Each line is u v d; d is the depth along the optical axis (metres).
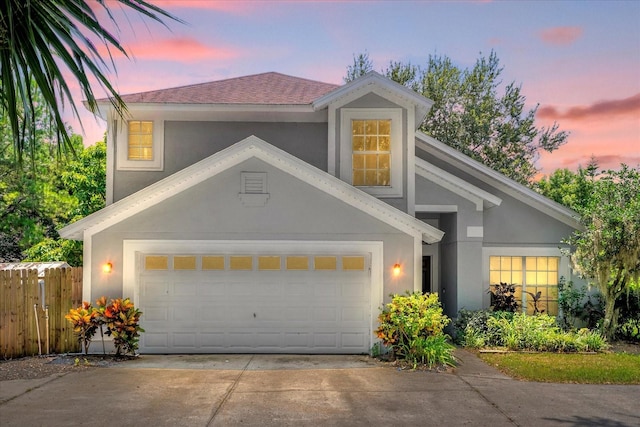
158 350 13.04
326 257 13.24
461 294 15.43
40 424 7.71
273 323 13.17
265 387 9.84
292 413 8.32
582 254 15.36
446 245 16.86
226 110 14.45
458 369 11.52
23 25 3.80
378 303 13.03
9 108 3.76
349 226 13.15
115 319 12.27
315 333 13.19
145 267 13.09
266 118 14.77
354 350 13.18
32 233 26.22
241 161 13.16
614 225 15.00
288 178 13.17
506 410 8.60
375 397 9.25
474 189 15.55
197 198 13.10
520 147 31.64
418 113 14.96
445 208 15.57
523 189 16.55
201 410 8.43
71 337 13.09
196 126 14.71
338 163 14.28
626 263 14.80
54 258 22.91
